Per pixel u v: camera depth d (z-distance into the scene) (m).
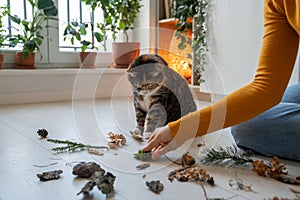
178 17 2.09
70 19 2.26
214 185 0.66
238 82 1.72
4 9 1.96
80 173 0.69
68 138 1.06
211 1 1.83
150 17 2.27
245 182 0.68
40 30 2.11
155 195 0.61
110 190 0.60
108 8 2.25
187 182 0.67
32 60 1.99
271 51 0.79
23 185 0.65
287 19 0.79
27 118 1.42
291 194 0.61
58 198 0.59
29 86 1.93
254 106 0.76
